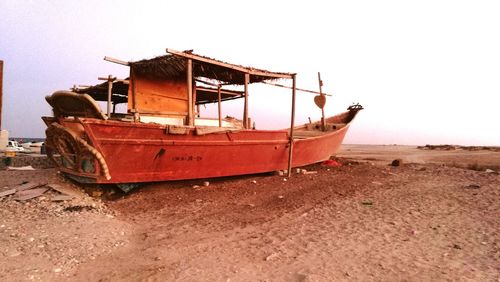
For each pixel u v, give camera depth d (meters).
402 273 4.28
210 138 10.24
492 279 4.09
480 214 7.29
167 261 4.68
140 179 9.03
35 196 7.92
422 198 8.90
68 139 8.34
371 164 17.11
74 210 7.14
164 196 9.07
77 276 4.10
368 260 4.71
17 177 10.32
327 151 16.64
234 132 10.91
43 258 4.50
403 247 5.25
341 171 14.28
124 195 9.10
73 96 7.88
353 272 4.30
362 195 9.35
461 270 4.37
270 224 6.64
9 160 12.87
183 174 9.95
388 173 13.69
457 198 8.87
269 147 12.41
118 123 8.25
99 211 7.33
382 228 6.27
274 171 13.26
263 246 5.33
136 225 6.54
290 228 6.34
